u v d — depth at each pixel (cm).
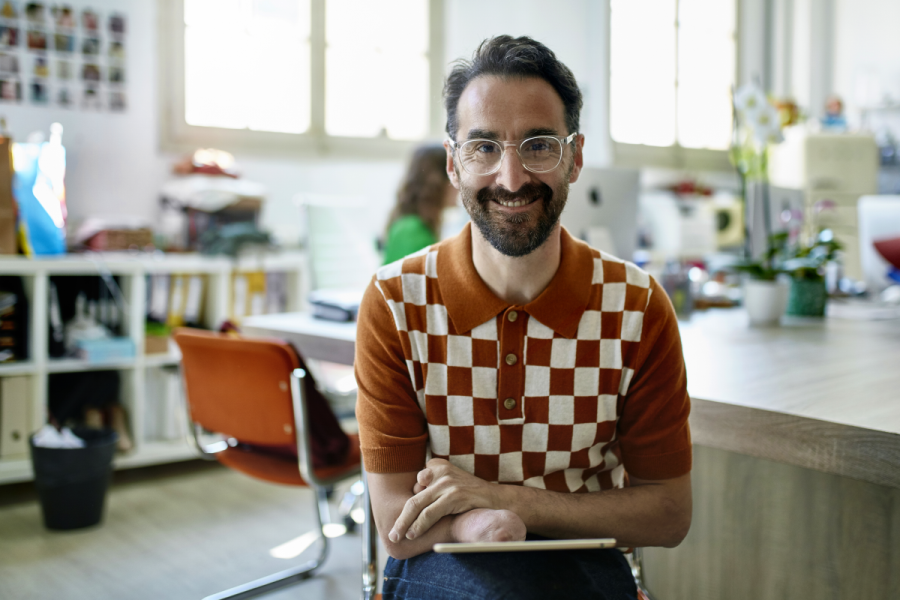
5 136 282
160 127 364
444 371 118
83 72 343
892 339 194
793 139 516
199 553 248
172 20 363
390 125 445
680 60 571
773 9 614
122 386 325
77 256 303
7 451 289
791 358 164
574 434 117
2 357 287
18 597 215
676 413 119
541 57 112
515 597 103
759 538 151
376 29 434
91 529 268
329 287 316
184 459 352
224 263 337
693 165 584
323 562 233
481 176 113
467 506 110
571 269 118
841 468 107
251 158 391
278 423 181
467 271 118
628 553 135
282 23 402
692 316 245
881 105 561
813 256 247
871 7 572
